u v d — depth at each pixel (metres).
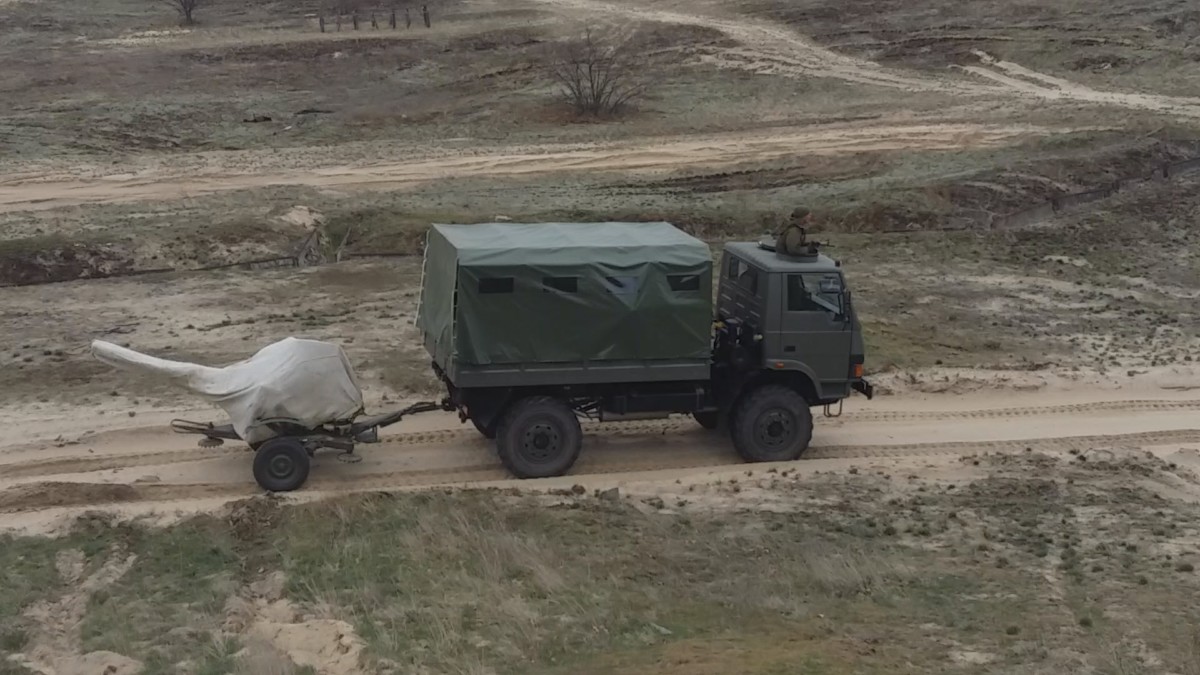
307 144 41.81
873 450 16.41
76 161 37.72
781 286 14.92
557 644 10.18
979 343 21.27
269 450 14.14
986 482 15.16
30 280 24.94
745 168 36.28
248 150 40.50
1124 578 12.17
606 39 58.03
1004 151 36.56
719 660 9.55
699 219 29.83
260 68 53.91
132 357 14.16
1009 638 10.55
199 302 22.72
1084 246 28.98
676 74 52.72
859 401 18.34
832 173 35.53
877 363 19.78
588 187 34.16
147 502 13.99
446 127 44.44
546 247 14.03
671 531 13.25
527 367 14.18
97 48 56.47
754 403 15.35
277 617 10.92
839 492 14.67
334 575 11.74
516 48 57.22
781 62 53.78
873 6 61.91
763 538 13.07
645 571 12.02
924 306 23.58
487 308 13.88
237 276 24.88
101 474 14.74
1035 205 31.70
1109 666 9.92
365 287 24.09
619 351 14.33
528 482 14.71
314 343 14.50
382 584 11.51
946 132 40.47
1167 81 47.41
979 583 11.98
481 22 63.03
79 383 17.94
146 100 47.44
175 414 16.73
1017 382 19.19
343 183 35.16
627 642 10.23
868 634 10.53
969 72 51.25
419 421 16.80
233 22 64.19
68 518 13.24
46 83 49.47
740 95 48.84
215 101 47.78
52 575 12.00
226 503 13.64
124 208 30.53
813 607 11.27
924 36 56.09
